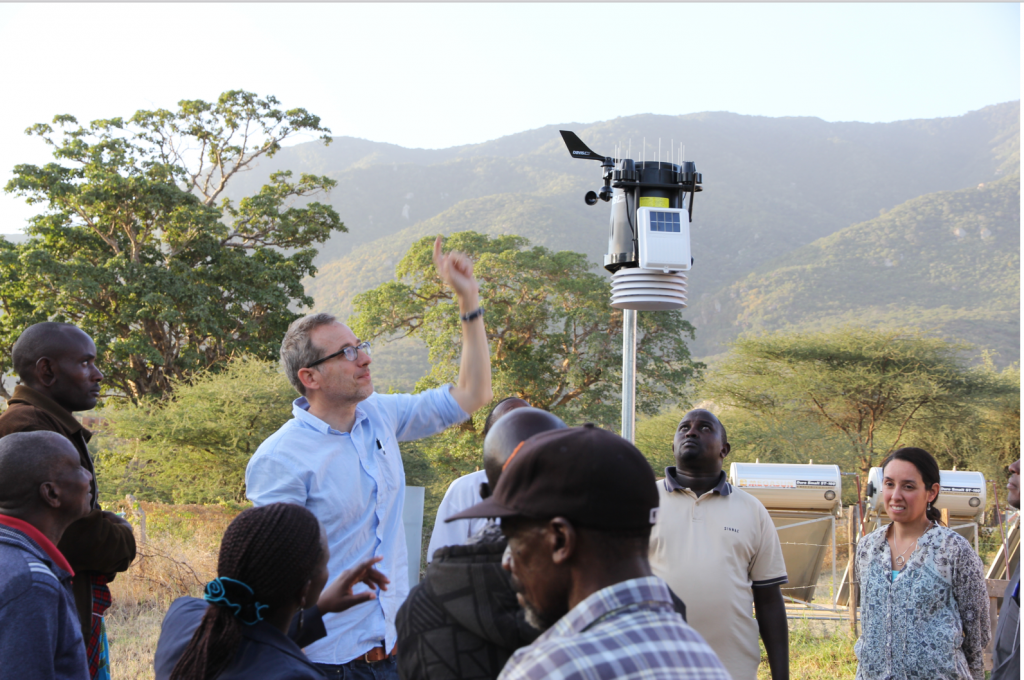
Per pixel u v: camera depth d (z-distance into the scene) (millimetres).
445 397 3002
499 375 28562
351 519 2658
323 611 2225
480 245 30891
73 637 2467
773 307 188250
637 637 1192
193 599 2229
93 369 3283
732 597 3307
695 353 187875
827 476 9031
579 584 1274
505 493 1344
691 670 1175
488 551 1768
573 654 1169
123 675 6199
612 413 29219
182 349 29094
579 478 1264
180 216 28516
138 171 30531
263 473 2633
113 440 20234
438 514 2676
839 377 24625
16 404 3088
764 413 26234
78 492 2543
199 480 19219
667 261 4527
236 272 30406
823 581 12875
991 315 137750
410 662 1792
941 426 24953
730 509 3416
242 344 29594
